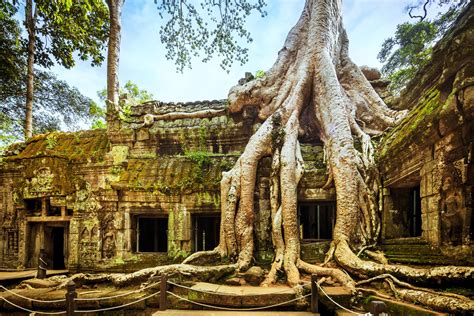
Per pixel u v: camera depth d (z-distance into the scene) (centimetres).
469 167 511
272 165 888
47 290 799
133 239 1033
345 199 795
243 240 843
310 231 995
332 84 927
